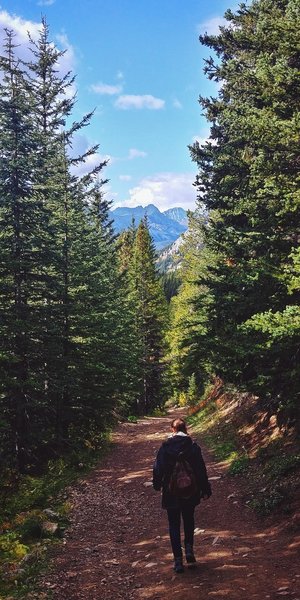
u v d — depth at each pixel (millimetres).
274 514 8398
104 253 29016
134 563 7113
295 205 8773
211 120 18344
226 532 8141
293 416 10000
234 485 11539
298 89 9023
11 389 15508
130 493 12609
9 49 15305
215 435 19281
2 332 14984
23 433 15938
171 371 50281
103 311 23234
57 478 14836
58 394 18359
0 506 11555
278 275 9078
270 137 8891
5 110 15164
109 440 22391
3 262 15359
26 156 15758
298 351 8586
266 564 6211
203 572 6242
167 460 6430
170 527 6441
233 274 10773
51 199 19031
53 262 16828
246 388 10008
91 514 10727
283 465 10359
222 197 13945
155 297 47375
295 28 8547
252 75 9812
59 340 17328
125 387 24578
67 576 6730
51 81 23125
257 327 8109
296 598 5000
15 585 6453
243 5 16156
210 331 12016
